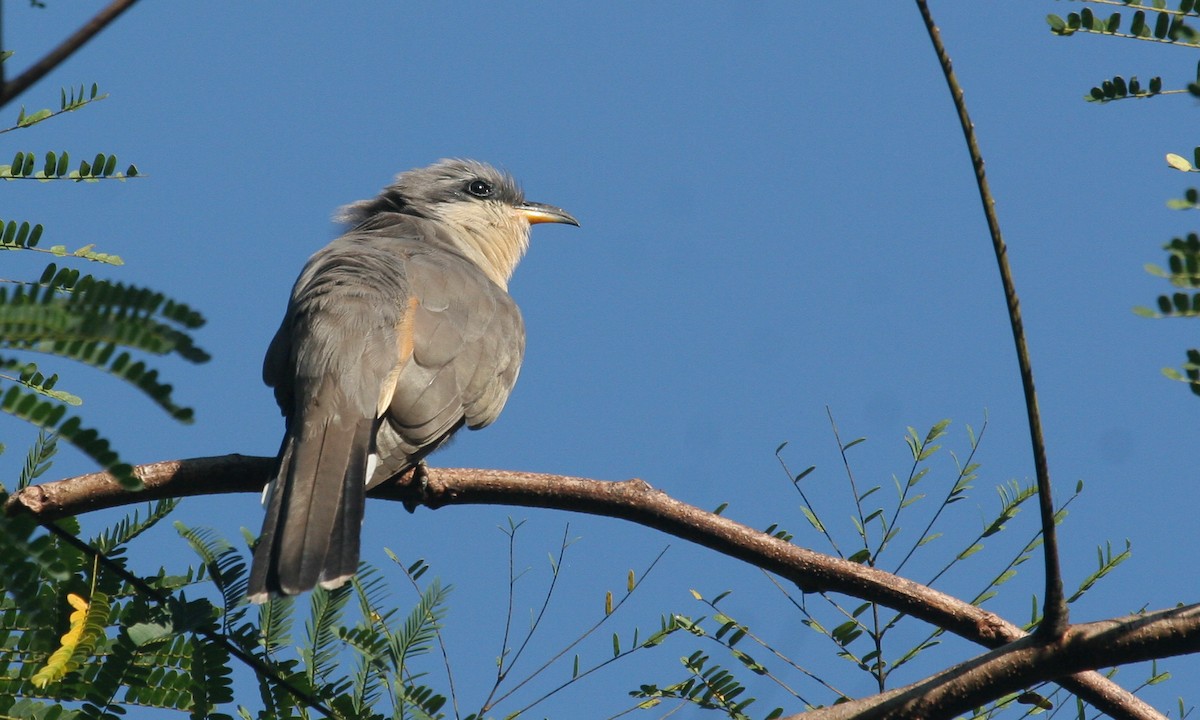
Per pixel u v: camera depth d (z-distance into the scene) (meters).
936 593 7.74
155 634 6.47
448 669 7.43
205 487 8.77
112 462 5.15
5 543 5.59
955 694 6.34
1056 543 6.09
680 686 7.74
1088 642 6.18
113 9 3.68
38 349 4.73
